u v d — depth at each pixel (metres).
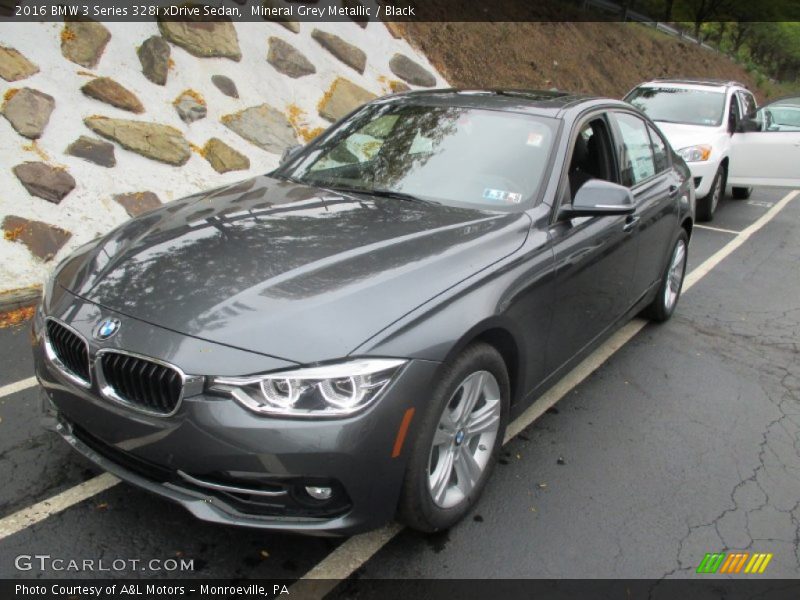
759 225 10.11
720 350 5.32
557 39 17.08
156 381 2.47
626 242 4.22
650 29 24.28
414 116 4.19
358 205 3.49
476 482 3.08
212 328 2.50
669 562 2.97
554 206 3.56
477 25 14.38
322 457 2.39
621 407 4.30
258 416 2.38
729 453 3.87
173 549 2.82
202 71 8.44
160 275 2.79
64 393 2.73
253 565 2.77
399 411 2.50
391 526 3.05
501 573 2.83
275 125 8.50
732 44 34.38
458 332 2.70
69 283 2.96
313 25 10.50
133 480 2.62
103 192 6.36
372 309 2.60
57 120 6.71
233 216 3.33
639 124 4.97
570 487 3.44
